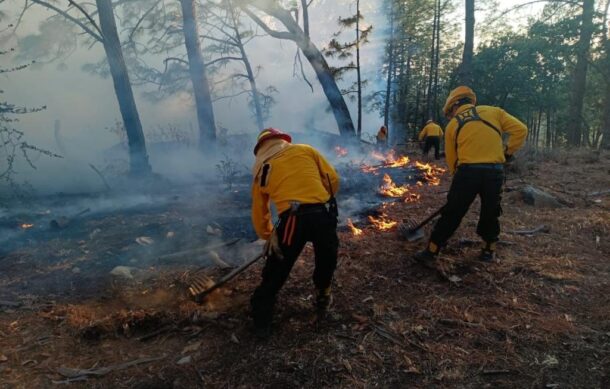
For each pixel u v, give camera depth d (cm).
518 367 235
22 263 412
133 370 250
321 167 282
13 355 267
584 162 859
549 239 412
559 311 286
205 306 314
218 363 253
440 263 362
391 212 527
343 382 231
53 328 297
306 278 352
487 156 342
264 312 271
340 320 290
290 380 235
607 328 263
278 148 280
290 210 260
